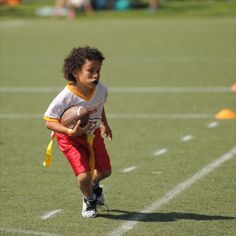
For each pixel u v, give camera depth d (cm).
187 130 3186
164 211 2012
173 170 2488
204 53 6175
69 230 1850
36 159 2703
